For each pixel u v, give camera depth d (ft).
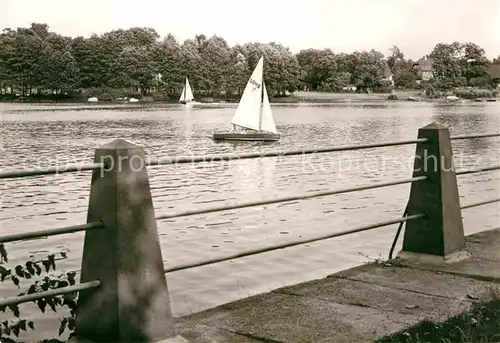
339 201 89.25
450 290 17.62
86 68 489.67
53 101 493.77
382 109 453.58
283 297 17.10
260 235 68.59
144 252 13.58
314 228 72.43
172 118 321.32
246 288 47.21
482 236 24.04
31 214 82.99
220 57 507.30
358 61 577.43
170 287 47.57
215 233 69.15
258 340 14.10
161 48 496.23
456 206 21.25
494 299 16.47
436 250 20.67
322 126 273.13
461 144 187.11
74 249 59.16
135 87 499.51
